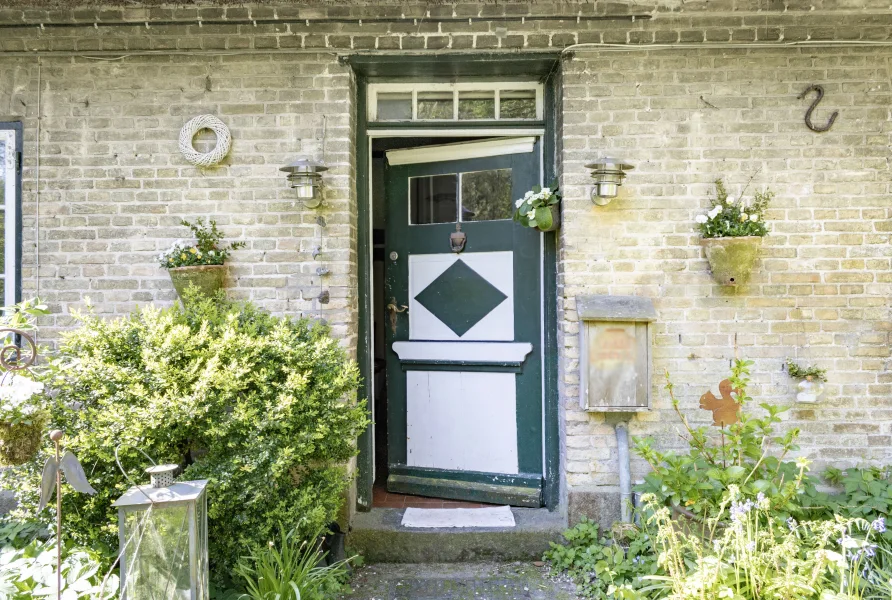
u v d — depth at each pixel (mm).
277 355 3117
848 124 3635
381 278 5656
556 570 3465
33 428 2348
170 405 2781
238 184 3678
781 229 3637
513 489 4066
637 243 3639
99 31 3627
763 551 2697
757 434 3557
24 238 3682
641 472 3652
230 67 3674
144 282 3693
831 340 3631
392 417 4371
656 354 3648
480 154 4148
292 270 3672
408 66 3760
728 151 3641
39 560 2811
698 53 3643
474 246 4191
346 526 3639
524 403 4078
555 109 3844
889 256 3631
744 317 3635
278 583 2697
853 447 3631
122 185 3682
